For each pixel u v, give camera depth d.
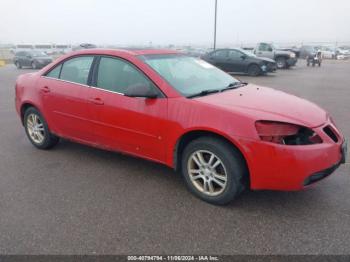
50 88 4.93
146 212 3.49
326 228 3.16
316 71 22.22
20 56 27.84
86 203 3.69
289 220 3.30
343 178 4.23
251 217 3.37
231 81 4.68
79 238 3.05
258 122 3.26
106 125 4.30
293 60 24.08
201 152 3.62
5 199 3.79
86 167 4.69
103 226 3.24
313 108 3.79
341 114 8.07
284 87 13.46
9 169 4.65
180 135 3.65
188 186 3.82
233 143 3.34
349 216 3.36
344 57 41.34
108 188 4.04
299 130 3.29
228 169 3.42
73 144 5.68
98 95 4.32
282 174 3.21
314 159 3.20
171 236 3.07
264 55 24.52
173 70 4.26
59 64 4.98
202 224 3.26
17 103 5.59
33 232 3.15
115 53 4.35
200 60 4.98
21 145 5.70
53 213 3.48
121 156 5.09
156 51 4.59
